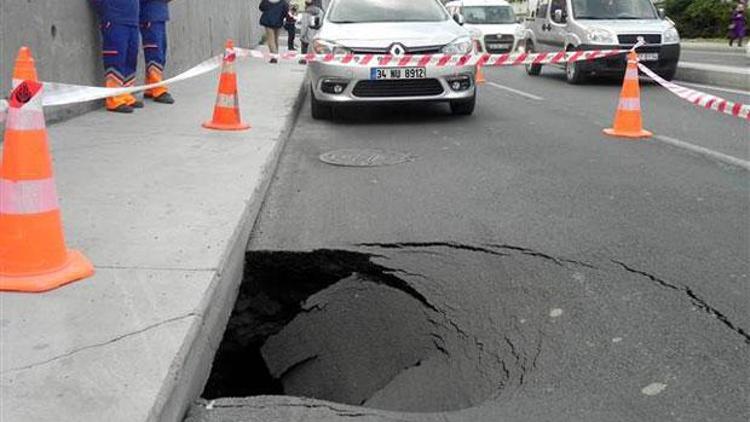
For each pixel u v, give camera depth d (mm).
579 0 15367
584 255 4457
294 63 17406
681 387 3061
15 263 3424
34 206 3418
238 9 20516
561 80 15938
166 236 4301
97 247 4078
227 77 7914
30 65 3354
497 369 3465
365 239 4816
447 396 3422
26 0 6965
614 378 3162
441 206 5527
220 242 4215
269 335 4555
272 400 3045
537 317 3783
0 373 2725
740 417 2848
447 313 4023
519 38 21672
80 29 8320
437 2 10711
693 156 7223
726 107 6477
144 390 2645
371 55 9289
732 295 3861
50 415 2480
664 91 13242
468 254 4555
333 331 4312
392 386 3701
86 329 3082
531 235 4824
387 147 7895
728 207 5445
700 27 36531
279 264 4684
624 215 5254
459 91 9391
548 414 2930
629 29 14297
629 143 7949
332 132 8930
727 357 3273
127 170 5902
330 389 4004
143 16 9414
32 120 3393
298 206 5629
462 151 7602
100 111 8844
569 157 7238
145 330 3092
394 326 4160
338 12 10312
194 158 6410
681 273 4160
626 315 3697
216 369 3660
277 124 8367
